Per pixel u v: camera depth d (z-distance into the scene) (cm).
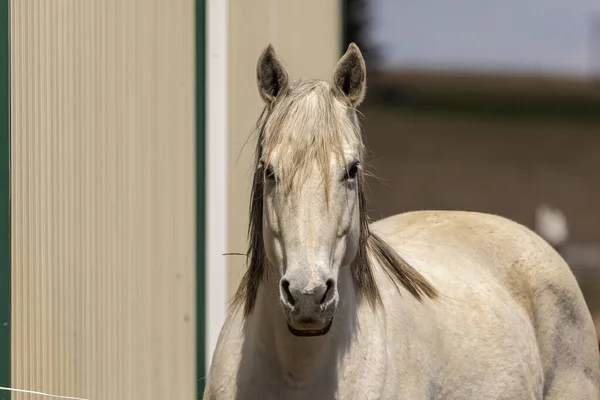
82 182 935
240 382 632
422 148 5656
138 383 1004
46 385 898
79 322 931
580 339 817
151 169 1023
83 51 936
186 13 1073
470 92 7912
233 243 1100
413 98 7281
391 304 663
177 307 1056
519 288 813
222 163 1090
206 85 1090
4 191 864
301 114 582
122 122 982
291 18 1168
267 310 619
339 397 619
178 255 1059
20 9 870
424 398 651
